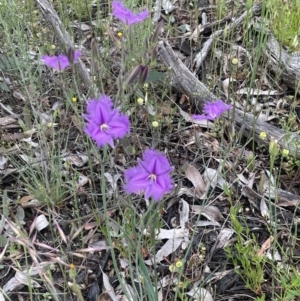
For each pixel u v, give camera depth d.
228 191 2.04
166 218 2.20
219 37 3.05
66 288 1.94
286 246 2.06
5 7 2.82
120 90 1.58
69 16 3.24
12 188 2.29
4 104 2.70
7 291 1.94
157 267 2.01
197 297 1.91
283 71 2.80
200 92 2.63
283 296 1.85
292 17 2.99
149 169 1.42
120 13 1.75
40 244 1.58
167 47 2.77
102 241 2.09
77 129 2.54
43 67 2.76
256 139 2.47
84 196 2.26
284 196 2.24
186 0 3.39
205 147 2.49
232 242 2.10
